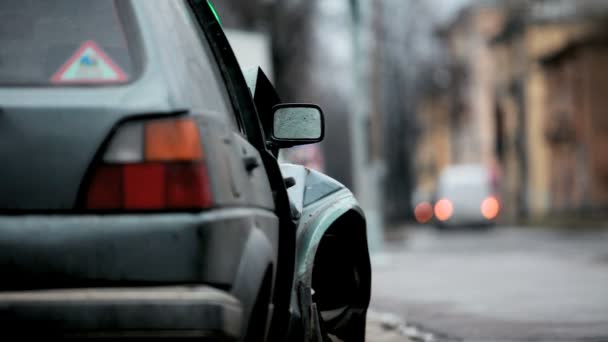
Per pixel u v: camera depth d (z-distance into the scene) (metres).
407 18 90.69
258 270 6.23
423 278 26.80
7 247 5.44
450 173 76.88
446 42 93.25
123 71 5.84
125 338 5.35
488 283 24.36
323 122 8.90
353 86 36.59
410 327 15.72
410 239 59.81
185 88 5.90
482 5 107.56
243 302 5.95
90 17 6.02
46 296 5.32
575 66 84.94
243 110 7.47
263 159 7.55
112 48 5.92
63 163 5.57
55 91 5.72
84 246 5.47
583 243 44.47
